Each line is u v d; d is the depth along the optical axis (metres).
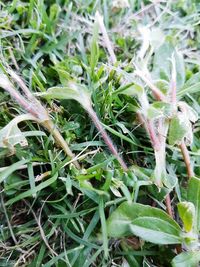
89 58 0.10
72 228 0.08
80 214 0.08
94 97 0.09
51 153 0.08
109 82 0.09
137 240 0.09
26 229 0.08
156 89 0.09
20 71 0.10
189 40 0.11
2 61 0.09
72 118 0.09
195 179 0.08
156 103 0.08
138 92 0.09
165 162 0.09
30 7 0.10
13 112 0.09
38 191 0.08
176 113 0.08
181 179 0.09
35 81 0.09
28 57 0.10
